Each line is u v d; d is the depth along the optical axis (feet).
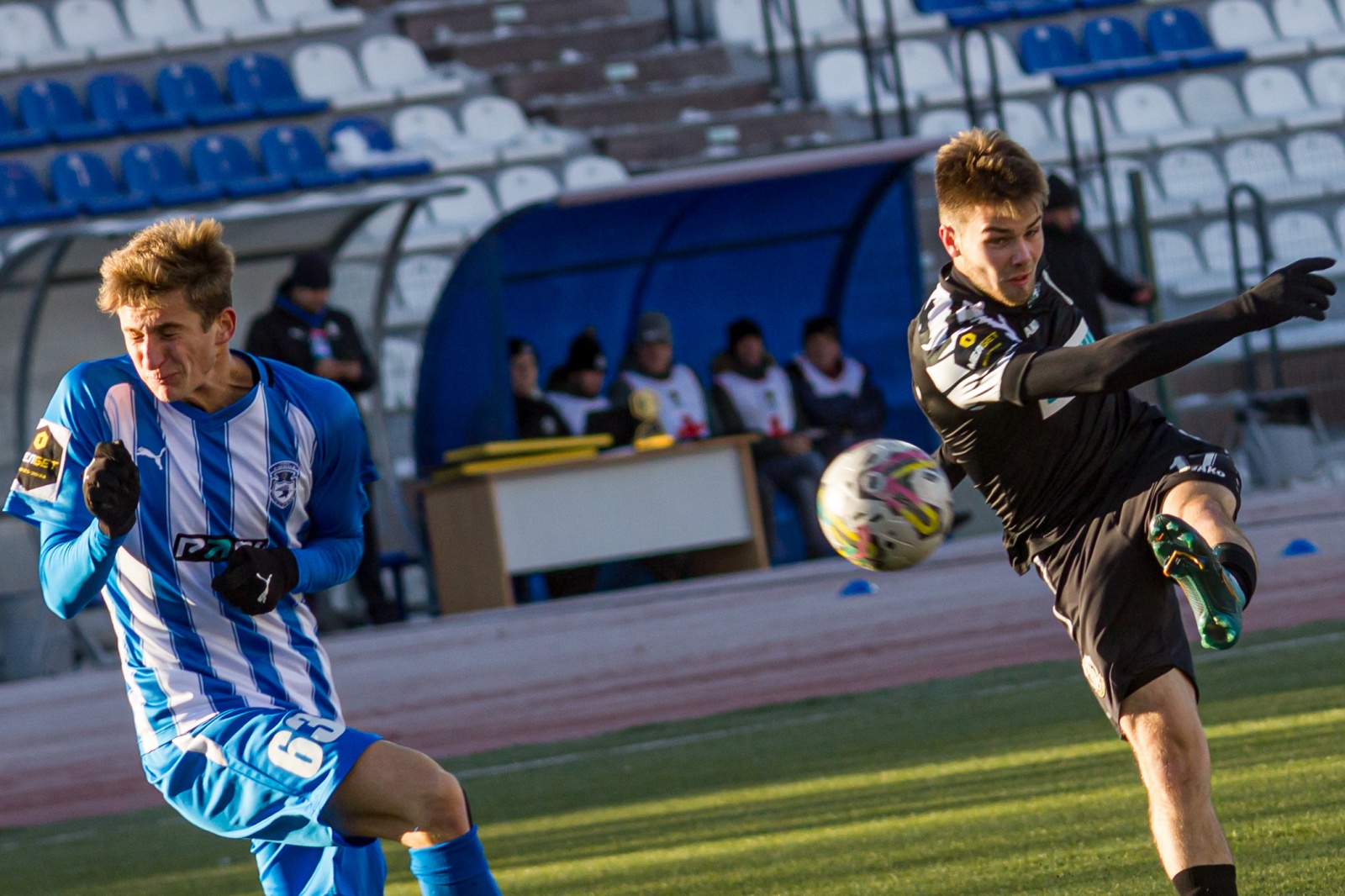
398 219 157.48
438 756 88.43
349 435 37.70
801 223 167.43
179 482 35.86
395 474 158.51
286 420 36.81
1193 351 30.91
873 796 58.70
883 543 37.99
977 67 259.19
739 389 148.36
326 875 34.88
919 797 57.21
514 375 146.20
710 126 239.71
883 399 155.74
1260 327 30.50
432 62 258.37
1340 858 39.75
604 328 169.48
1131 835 45.85
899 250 169.58
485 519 134.72
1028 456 35.78
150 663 35.70
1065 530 35.88
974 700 79.87
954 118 246.88
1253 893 37.76
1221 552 32.04
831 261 171.63
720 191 159.02
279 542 37.17
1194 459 34.99
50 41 247.50
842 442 152.97
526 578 145.79
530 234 157.28
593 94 250.37
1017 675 86.48
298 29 251.60
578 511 135.95
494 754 86.63
